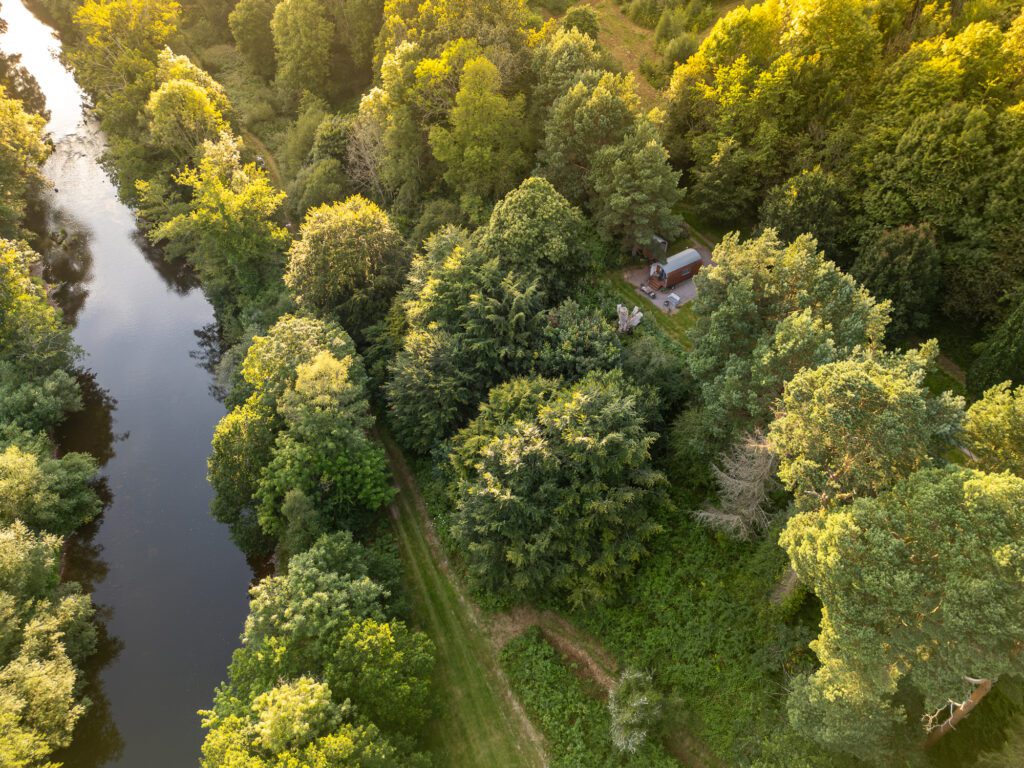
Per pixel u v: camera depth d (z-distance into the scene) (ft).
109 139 273.13
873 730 73.31
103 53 282.15
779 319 101.76
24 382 167.84
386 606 114.01
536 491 106.52
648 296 155.84
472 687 110.01
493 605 119.34
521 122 185.98
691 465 118.52
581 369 123.54
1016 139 117.80
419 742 103.35
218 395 191.52
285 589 104.32
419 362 134.51
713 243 168.55
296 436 130.11
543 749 101.04
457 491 125.80
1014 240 115.55
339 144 224.33
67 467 148.15
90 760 116.67
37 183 264.93
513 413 117.80
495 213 151.53
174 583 143.02
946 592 61.36
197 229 193.67
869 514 68.59
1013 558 57.00
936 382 126.41
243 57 328.08
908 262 119.75
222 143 218.38
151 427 181.57
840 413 72.90
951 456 110.83
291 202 231.71
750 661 96.94
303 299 166.61
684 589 107.14
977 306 122.31
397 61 194.08
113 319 221.25
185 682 126.00
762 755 87.10
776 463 96.99
